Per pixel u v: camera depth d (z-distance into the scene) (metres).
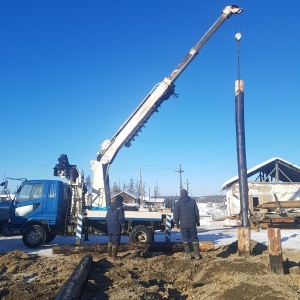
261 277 6.02
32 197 13.03
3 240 15.64
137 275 6.85
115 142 15.72
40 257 9.73
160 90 15.75
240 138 9.30
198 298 5.47
